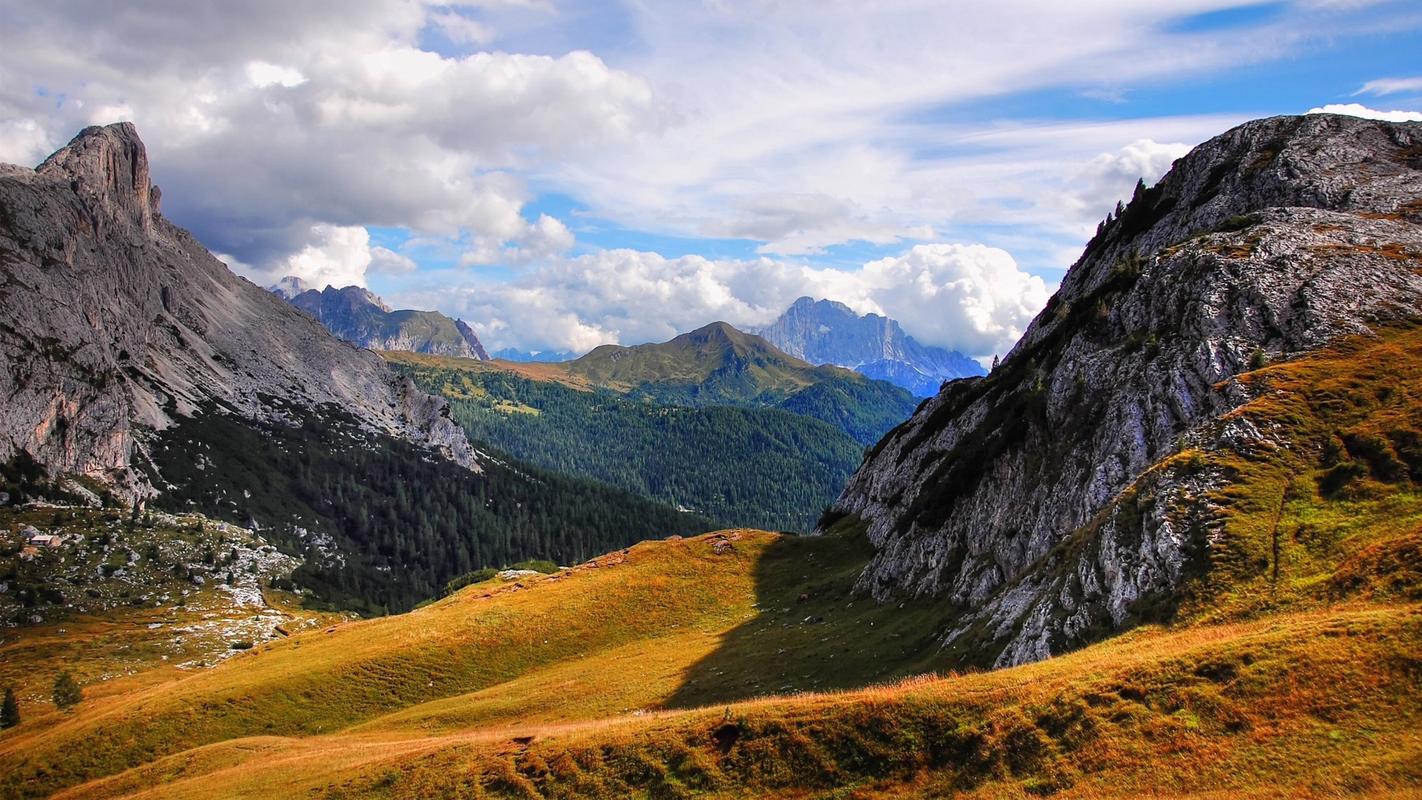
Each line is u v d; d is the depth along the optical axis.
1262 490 44.59
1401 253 72.81
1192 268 77.69
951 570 76.88
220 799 51.72
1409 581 32.09
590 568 122.19
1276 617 34.69
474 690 84.06
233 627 156.00
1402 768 23.03
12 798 67.25
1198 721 28.42
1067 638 45.22
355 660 89.00
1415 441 42.84
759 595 104.00
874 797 32.69
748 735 38.41
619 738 42.09
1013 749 31.39
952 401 125.31
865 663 64.25
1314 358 59.44
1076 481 67.81
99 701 100.19
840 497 157.00
